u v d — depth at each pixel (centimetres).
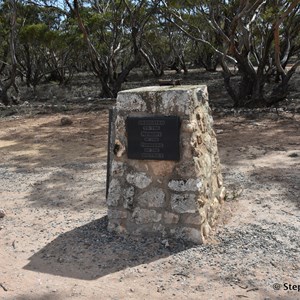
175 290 347
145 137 420
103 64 1856
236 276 361
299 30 1603
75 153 881
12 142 1026
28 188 653
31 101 1914
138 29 1825
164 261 391
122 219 446
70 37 2075
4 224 505
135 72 3750
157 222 430
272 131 985
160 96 415
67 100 1819
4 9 2228
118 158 440
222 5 1424
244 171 670
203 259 390
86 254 414
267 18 1327
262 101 1341
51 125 1221
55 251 426
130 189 437
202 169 427
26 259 413
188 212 416
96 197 591
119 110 433
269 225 457
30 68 2791
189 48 3675
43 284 367
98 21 1906
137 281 363
